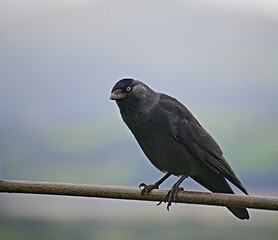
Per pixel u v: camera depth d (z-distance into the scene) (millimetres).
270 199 6609
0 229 10984
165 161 8297
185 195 7262
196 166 8305
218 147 8438
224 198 6797
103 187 6758
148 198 7379
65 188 6676
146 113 8211
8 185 6641
